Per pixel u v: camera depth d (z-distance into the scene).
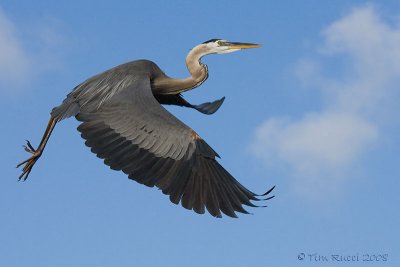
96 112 13.93
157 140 13.46
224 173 13.59
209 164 13.52
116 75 14.62
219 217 13.27
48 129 14.83
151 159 13.34
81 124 13.78
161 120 13.62
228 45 16.84
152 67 15.68
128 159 13.32
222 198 13.40
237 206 13.40
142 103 13.93
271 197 13.31
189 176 13.34
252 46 16.97
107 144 13.47
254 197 13.46
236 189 13.54
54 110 14.45
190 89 16.45
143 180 13.20
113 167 13.27
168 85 16.00
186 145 13.48
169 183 13.23
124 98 14.05
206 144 13.61
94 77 14.71
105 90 14.31
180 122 13.69
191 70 16.61
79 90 14.55
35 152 14.93
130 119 13.66
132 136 13.51
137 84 14.47
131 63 15.20
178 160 13.38
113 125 13.66
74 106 14.24
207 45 16.70
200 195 13.32
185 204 13.20
